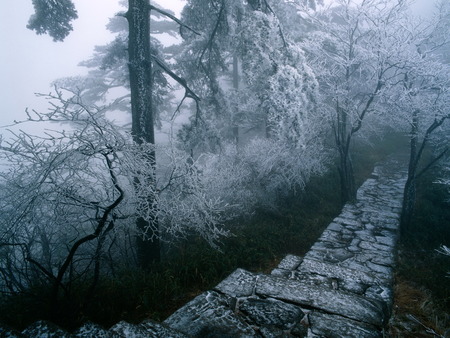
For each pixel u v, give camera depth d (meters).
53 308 3.77
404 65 8.38
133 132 7.02
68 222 4.97
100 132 4.09
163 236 8.13
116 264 6.48
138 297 4.41
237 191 9.30
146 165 5.30
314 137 11.16
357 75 11.16
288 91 8.23
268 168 9.50
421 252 7.61
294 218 9.19
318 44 11.23
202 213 6.89
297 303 2.96
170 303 4.50
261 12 8.46
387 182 13.47
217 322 2.66
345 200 10.61
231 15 9.41
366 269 6.20
